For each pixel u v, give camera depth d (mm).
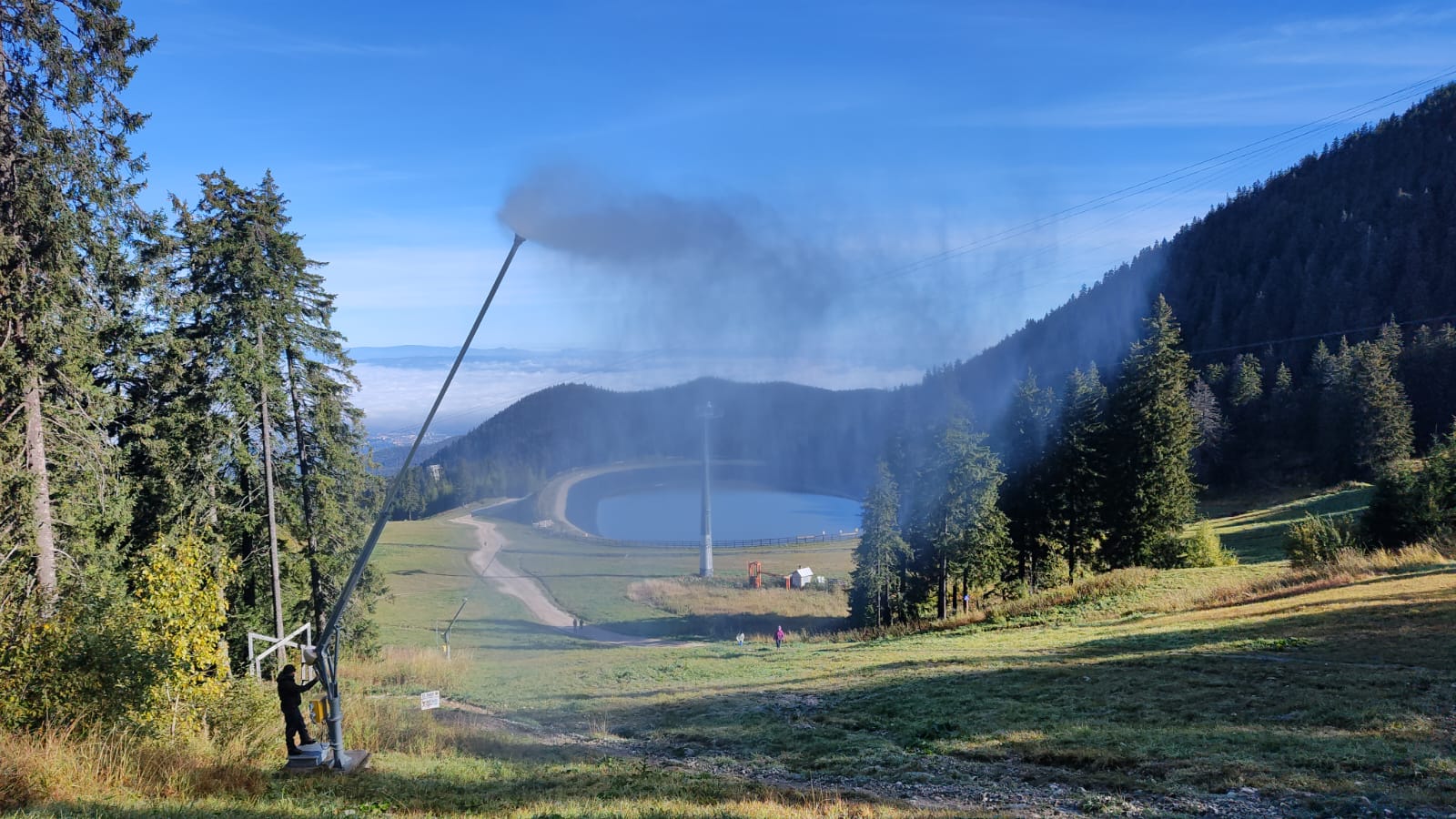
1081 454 53562
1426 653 15898
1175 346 54844
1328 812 9336
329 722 13086
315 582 32312
